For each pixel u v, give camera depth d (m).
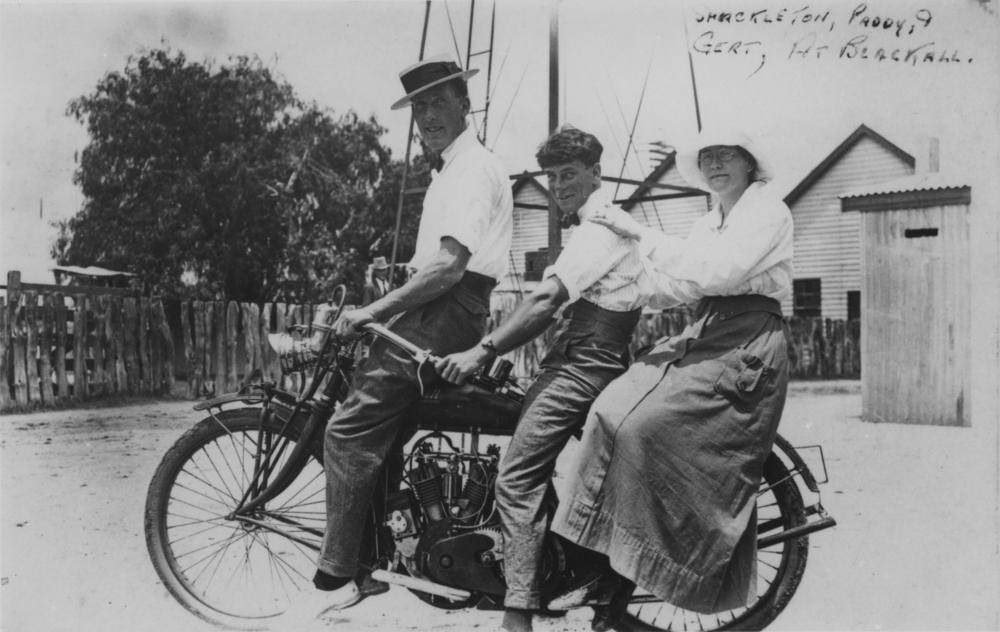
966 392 8.09
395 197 29.88
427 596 2.92
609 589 2.78
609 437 2.68
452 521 2.80
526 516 2.69
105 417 8.84
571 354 2.83
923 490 5.47
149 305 10.73
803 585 3.67
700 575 2.65
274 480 3.07
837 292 22.73
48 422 8.45
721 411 2.67
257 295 29.22
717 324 2.76
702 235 2.87
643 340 14.21
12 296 9.34
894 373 8.53
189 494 5.21
